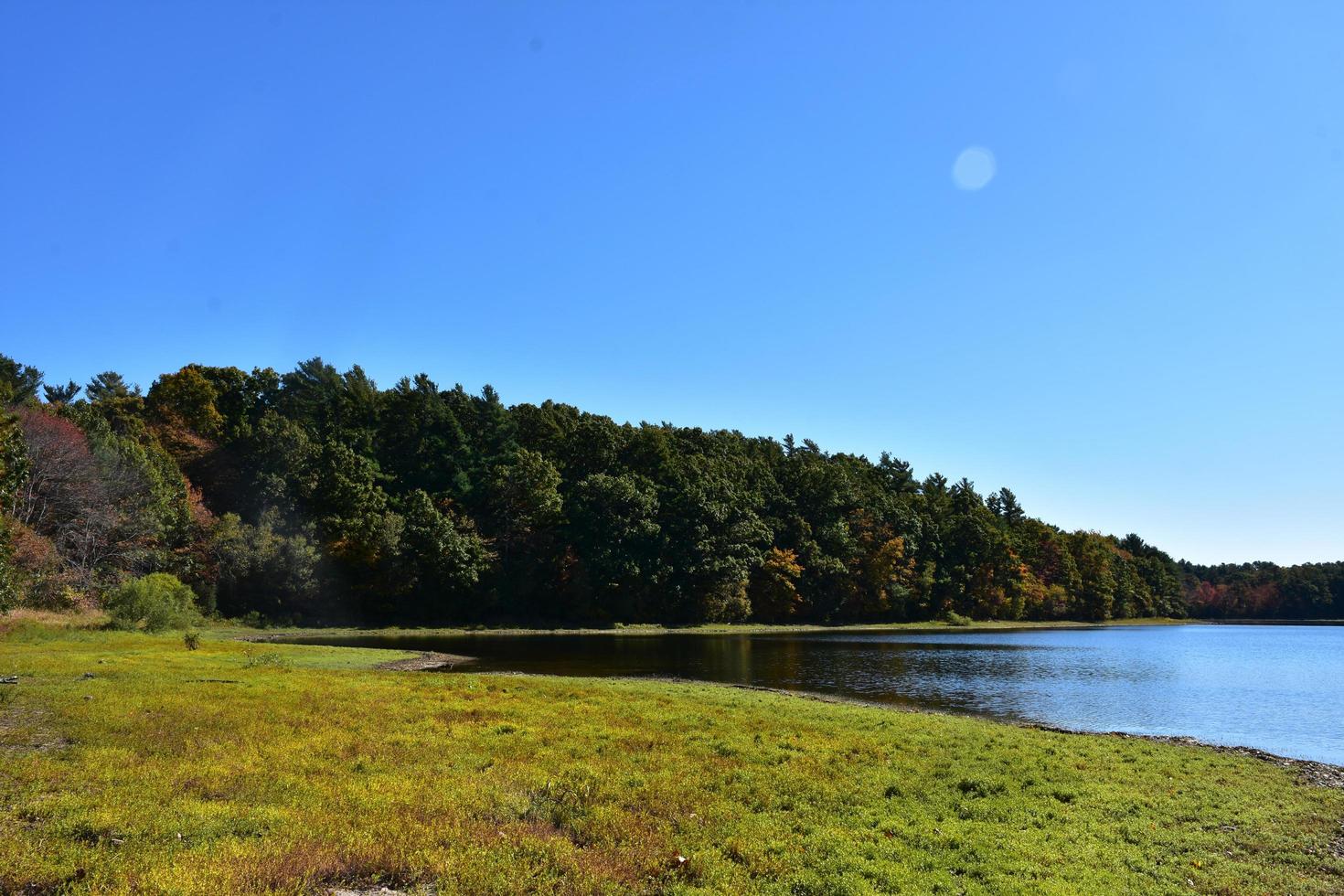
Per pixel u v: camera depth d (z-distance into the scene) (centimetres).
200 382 9812
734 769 1537
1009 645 7006
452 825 1055
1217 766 1939
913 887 973
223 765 1327
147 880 788
